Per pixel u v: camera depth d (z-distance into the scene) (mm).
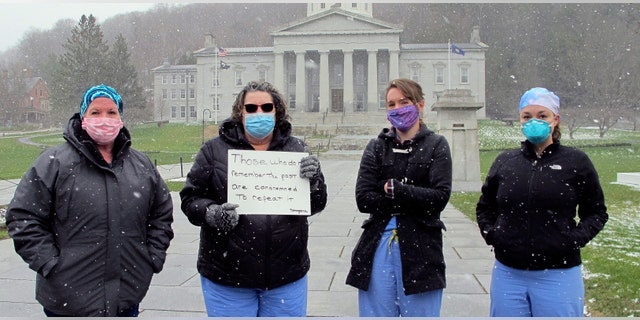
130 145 3658
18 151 47656
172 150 49312
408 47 82062
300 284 3652
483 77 80688
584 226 3670
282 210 3551
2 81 88500
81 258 3295
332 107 84312
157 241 3666
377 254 3773
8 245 8820
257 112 3568
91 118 3385
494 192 4020
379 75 82062
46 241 3285
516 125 69000
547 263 3611
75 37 70812
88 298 3297
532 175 3693
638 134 56812
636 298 5633
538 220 3641
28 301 5613
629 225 10984
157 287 6125
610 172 26969
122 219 3422
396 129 3912
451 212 12594
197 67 84625
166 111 93062
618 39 59438
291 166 3625
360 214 12508
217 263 3523
